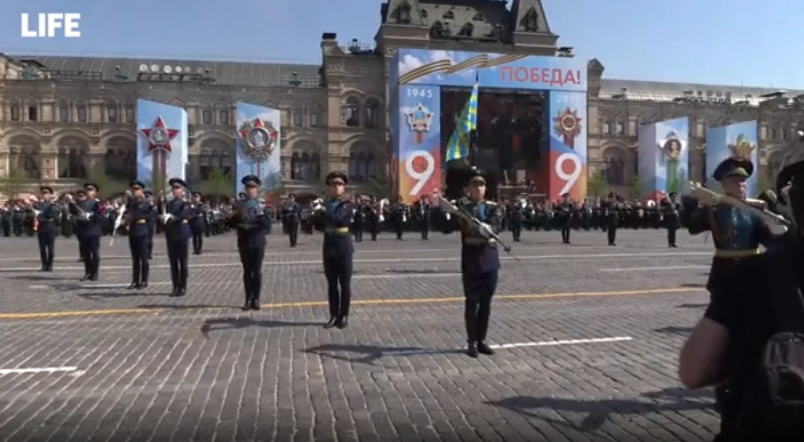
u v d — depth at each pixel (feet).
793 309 6.67
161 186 168.76
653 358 25.88
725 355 7.34
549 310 36.96
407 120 161.58
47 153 226.79
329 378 23.11
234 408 19.77
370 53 241.55
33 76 233.96
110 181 221.66
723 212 23.07
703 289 45.14
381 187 212.64
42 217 58.13
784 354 6.29
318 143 238.07
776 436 6.03
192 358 25.93
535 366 24.75
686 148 217.97
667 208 86.84
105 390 21.65
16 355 26.40
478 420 18.74
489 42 238.48
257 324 32.94
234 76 257.34
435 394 21.22
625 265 61.57
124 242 96.37
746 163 22.82
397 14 234.38
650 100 262.67
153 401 20.48
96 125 229.45
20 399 20.66
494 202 26.94
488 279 26.23
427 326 32.32
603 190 244.01
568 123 176.14
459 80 165.48
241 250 36.99
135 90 230.89
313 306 38.40
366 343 28.58
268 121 196.85
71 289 45.88
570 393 21.29
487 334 30.40
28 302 40.09
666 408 19.72
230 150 235.81
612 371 23.97
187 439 17.24
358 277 51.90
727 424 7.34
